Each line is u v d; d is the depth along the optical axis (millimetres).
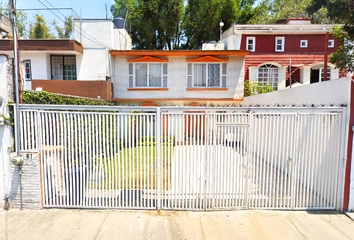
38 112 4211
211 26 21859
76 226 3805
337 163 4426
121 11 22781
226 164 4355
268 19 23750
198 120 4324
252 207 4457
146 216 4145
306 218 4180
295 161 4430
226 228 3814
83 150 4340
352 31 7227
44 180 4340
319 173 4488
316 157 4438
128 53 12562
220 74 12984
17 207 4332
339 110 4359
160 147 4332
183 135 4320
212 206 4379
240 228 3818
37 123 4234
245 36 15375
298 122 4379
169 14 20594
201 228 3809
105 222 3938
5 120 4164
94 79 12805
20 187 4297
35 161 4246
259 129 4352
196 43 25125
